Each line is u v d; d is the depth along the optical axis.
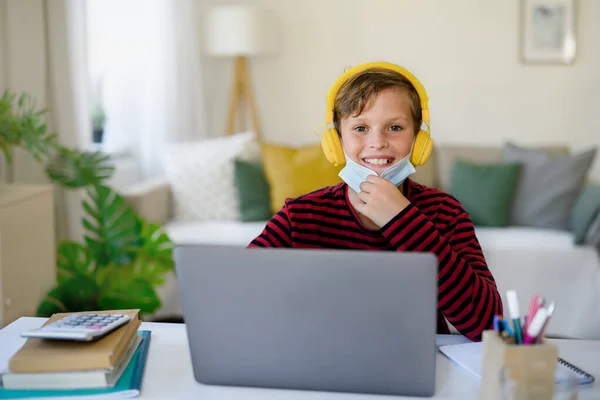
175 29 4.24
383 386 0.98
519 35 4.41
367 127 1.22
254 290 0.97
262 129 4.62
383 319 0.95
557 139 4.48
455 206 1.39
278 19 4.50
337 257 0.93
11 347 1.20
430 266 0.92
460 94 4.49
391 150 1.22
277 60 4.55
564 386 0.87
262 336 0.99
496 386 0.89
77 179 2.78
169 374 1.08
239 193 3.71
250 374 1.01
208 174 3.76
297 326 0.97
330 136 1.26
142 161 4.23
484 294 1.20
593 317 2.77
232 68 4.59
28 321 1.34
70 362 1.00
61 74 3.38
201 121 4.41
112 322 1.11
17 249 2.48
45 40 3.36
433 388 0.97
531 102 4.46
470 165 3.77
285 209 1.36
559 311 3.22
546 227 3.60
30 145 2.64
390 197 1.18
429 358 0.96
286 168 3.73
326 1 4.46
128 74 4.14
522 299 3.24
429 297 0.93
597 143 4.47
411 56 4.47
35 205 2.62
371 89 1.20
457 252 1.34
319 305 0.96
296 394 1.00
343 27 4.47
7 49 3.23
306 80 4.54
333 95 1.25
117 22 4.06
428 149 1.24
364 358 0.97
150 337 1.25
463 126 4.51
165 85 4.22
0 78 3.22
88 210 2.64
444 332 1.38
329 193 1.37
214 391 1.01
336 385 0.99
